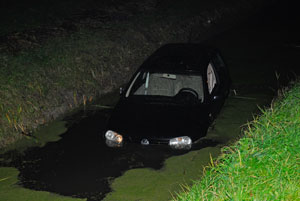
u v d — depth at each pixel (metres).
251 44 15.30
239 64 13.05
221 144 7.98
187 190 6.53
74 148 8.09
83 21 14.99
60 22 14.65
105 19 15.59
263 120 7.81
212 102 8.40
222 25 18.38
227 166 6.13
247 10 21.03
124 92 8.45
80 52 12.06
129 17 16.30
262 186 5.55
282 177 5.65
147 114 7.89
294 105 8.03
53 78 10.55
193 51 9.18
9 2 16.47
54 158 7.73
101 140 8.39
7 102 9.08
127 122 7.76
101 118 9.50
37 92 9.85
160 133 7.44
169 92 8.62
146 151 7.79
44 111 9.56
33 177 7.11
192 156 7.56
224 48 14.92
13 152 8.03
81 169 7.31
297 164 5.99
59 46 12.21
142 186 6.71
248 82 11.41
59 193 6.62
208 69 8.81
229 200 5.32
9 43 11.88
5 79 9.70
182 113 7.87
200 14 18.48
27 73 10.27
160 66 8.60
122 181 6.89
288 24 18.19
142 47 14.05
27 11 15.50
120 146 7.61
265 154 6.16
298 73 11.91
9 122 8.71
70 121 9.37
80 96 10.59
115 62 12.48
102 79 11.54
